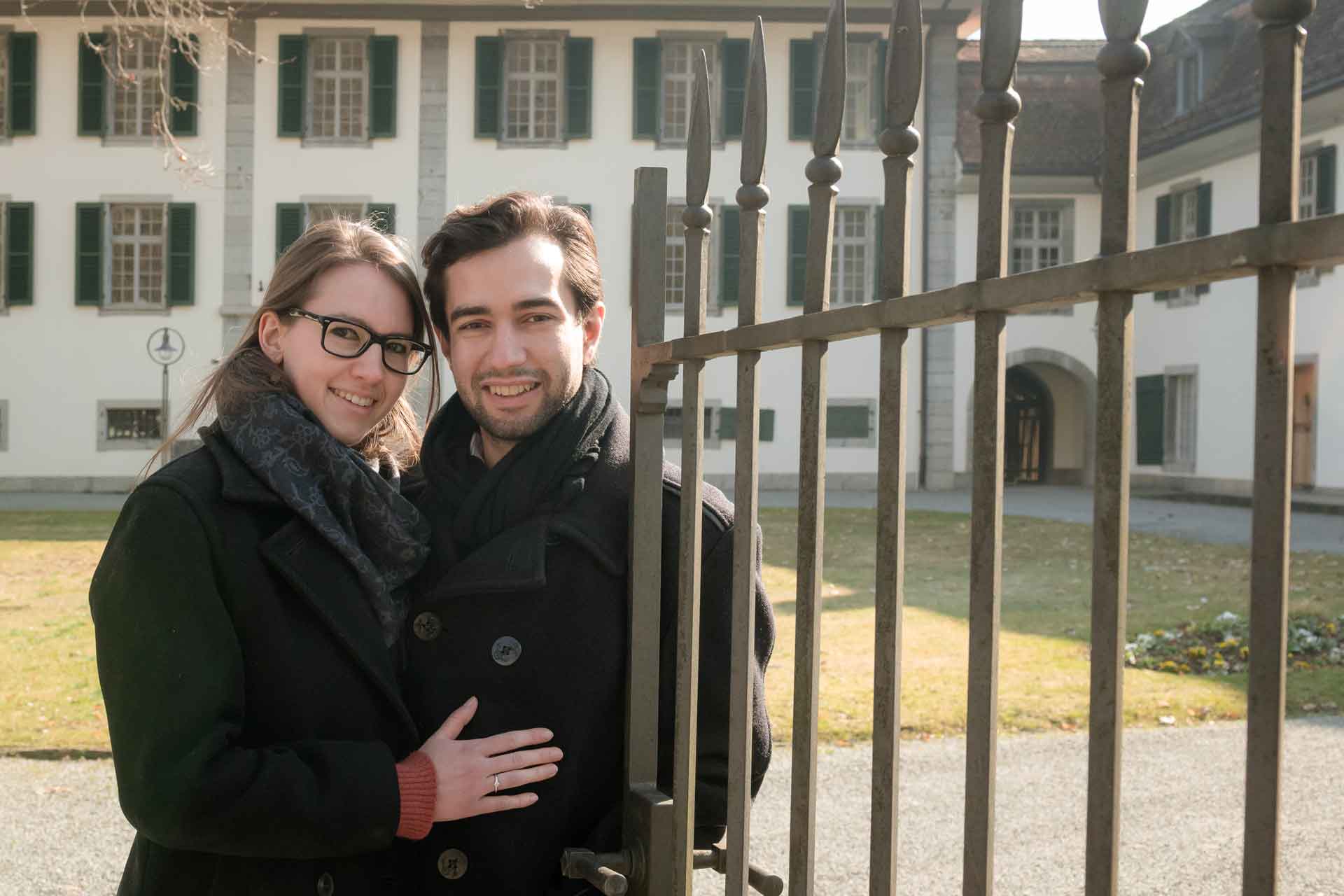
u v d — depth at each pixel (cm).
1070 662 656
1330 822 411
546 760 153
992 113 97
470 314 161
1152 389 2253
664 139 2220
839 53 122
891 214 111
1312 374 1873
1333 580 933
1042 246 2306
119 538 146
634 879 157
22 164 2200
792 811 126
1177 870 372
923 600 893
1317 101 1802
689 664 151
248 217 2214
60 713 554
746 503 140
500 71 2217
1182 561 1111
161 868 151
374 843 141
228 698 141
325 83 2236
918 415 2245
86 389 2202
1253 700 74
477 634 162
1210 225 2089
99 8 2178
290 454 155
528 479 165
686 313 154
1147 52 85
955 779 461
